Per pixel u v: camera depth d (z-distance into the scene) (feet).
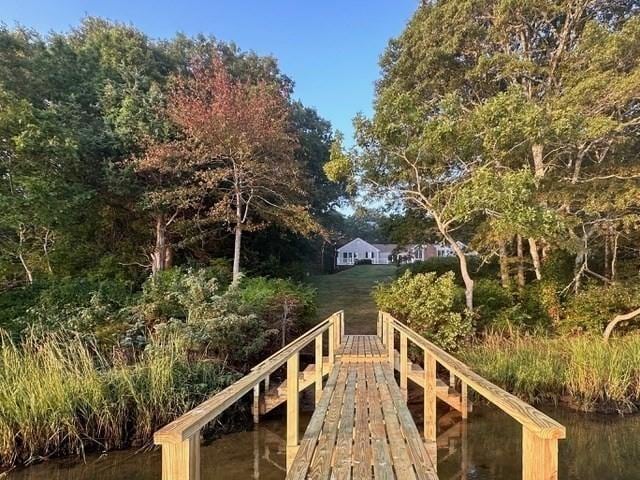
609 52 33.45
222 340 26.81
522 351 29.09
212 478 16.84
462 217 33.65
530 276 49.14
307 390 28.81
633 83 32.32
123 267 45.85
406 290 34.37
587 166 43.21
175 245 47.55
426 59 42.57
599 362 25.85
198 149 41.73
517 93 33.17
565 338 33.32
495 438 20.75
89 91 46.37
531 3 38.06
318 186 76.38
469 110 41.16
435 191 38.88
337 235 79.51
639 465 17.34
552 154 42.11
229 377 23.77
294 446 14.69
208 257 52.42
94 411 19.04
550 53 41.55
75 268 42.98
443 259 59.31
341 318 33.42
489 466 17.57
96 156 42.47
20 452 17.67
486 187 31.53
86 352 21.95
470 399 26.40
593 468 17.06
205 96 45.32
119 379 20.54
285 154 45.42
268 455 19.19
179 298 29.04
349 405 15.52
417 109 35.09
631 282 41.34
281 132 45.16
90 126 42.96
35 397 18.38
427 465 9.90
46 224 34.86
